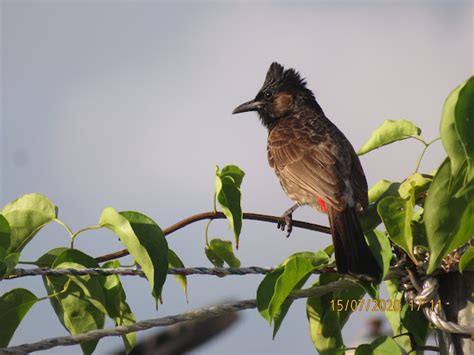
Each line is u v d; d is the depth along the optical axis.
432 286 8.28
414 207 8.46
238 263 8.97
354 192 10.46
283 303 8.15
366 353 8.10
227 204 8.16
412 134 8.89
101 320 8.30
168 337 10.70
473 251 7.64
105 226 7.58
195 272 7.85
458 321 8.23
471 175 6.32
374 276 7.98
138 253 7.42
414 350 8.86
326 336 8.77
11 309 7.76
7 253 7.65
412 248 7.84
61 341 7.36
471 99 6.21
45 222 8.09
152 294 7.47
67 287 8.12
